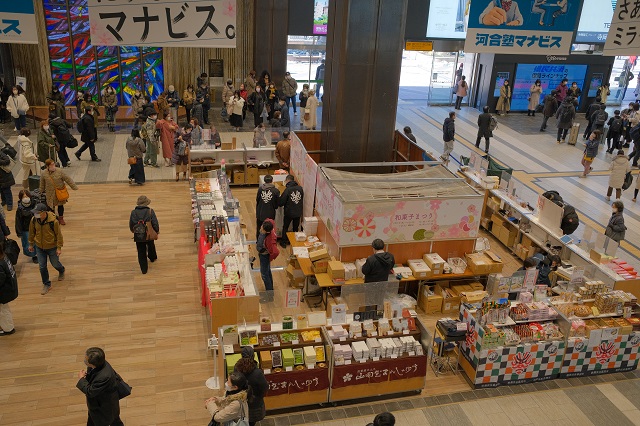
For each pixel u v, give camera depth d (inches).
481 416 275.4
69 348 307.4
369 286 291.0
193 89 720.3
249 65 805.2
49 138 490.9
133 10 225.0
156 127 570.9
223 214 390.3
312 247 374.6
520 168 617.6
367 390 279.0
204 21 228.5
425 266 354.6
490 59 828.6
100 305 346.0
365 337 283.7
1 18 228.4
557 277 364.2
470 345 295.0
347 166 426.0
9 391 274.7
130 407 269.0
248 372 223.5
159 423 260.7
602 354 305.7
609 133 670.5
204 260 339.9
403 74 1170.6
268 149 540.1
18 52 706.2
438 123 780.6
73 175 536.4
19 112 636.1
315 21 789.9
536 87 827.4
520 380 299.0
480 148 678.5
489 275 340.2
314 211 410.0
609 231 407.5
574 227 396.2
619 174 522.9
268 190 410.0
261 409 232.1
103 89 747.4
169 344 315.3
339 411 273.9
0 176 443.8
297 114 790.5
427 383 297.6
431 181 374.3
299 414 270.2
